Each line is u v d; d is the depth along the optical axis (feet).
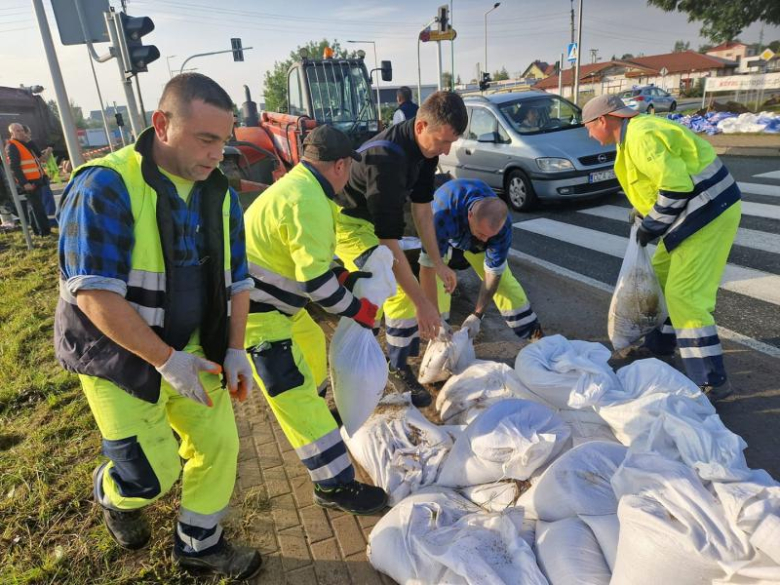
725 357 12.26
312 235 7.18
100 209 5.30
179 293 6.13
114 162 5.56
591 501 6.52
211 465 6.81
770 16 77.30
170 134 5.48
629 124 10.42
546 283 17.83
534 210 28.30
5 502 8.85
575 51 60.49
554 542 6.25
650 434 6.88
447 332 11.14
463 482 7.89
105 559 7.54
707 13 81.41
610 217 25.54
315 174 7.55
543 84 189.37
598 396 8.53
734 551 5.01
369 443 8.82
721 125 47.32
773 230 20.71
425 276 11.73
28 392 12.13
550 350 9.87
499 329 14.57
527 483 7.48
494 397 9.70
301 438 7.78
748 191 26.84
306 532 7.95
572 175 26.48
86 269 5.28
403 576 6.56
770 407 10.33
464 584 5.90
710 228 10.03
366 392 8.42
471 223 10.43
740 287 15.94
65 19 22.11
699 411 7.68
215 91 5.48
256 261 7.67
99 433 10.50
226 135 5.63
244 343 7.31
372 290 8.15
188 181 6.05
